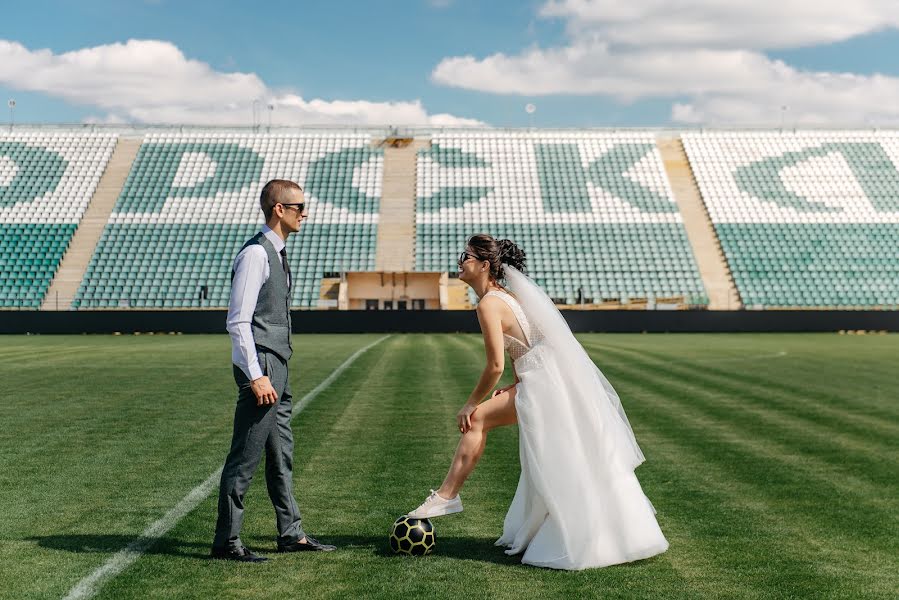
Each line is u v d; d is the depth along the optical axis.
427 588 4.06
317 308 33.78
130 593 3.96
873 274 35.78
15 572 4.26
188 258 34.94
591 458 4.55
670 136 42.62
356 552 4.67
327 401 10.75
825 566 4.48
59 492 6.00
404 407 10.23
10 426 8.79
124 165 38.97
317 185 38.44
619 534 4.48
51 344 22.58
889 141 42.09
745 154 41.41
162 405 10.35
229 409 10.01
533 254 35.94
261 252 4.37
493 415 4.72
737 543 4.89
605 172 40.00
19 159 38.81
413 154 40.59
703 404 10.65
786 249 36.62
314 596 3.93
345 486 6.25
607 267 35.62
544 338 4.64
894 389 12.30
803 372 14.77
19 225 35.84
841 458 7.38
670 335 28.59
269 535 5.01
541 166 40.19
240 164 39.31
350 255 35.38
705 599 3.95
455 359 17.08
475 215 37.50
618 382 13.05
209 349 20.23
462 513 5.55
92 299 33.41
